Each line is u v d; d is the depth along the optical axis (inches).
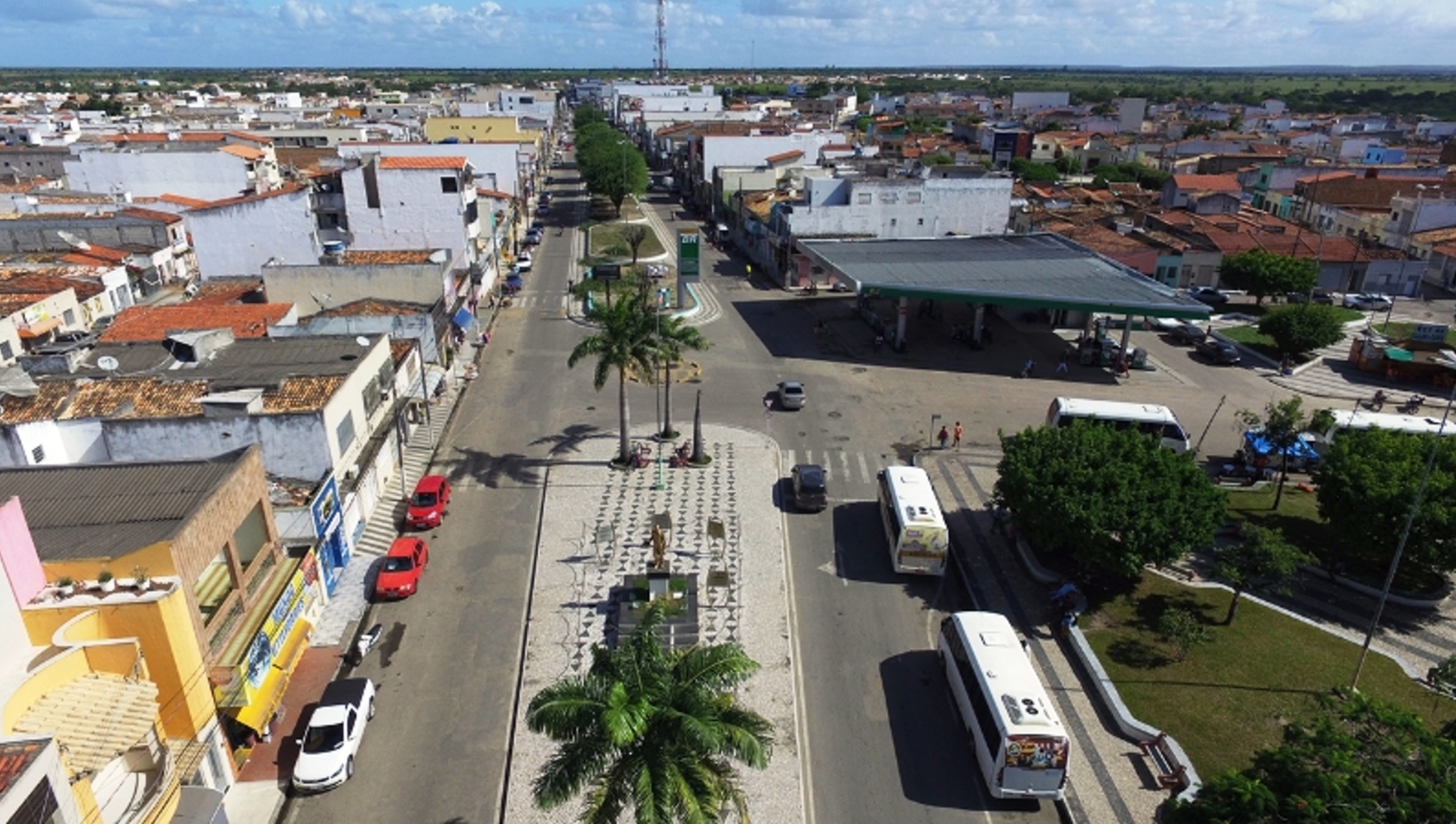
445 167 2792.8
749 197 3873.0
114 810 786.2
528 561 1419.8
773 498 1622.8
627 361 1637.6
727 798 727.7
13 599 785.6
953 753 1037.2
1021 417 2036.2
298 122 5792.3
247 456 1069.8
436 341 2122.3
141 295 2817.4
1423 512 1221.7
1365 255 3149.6
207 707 913.5
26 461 1289.4
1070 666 1173.7
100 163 3651.6
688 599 1280.8
